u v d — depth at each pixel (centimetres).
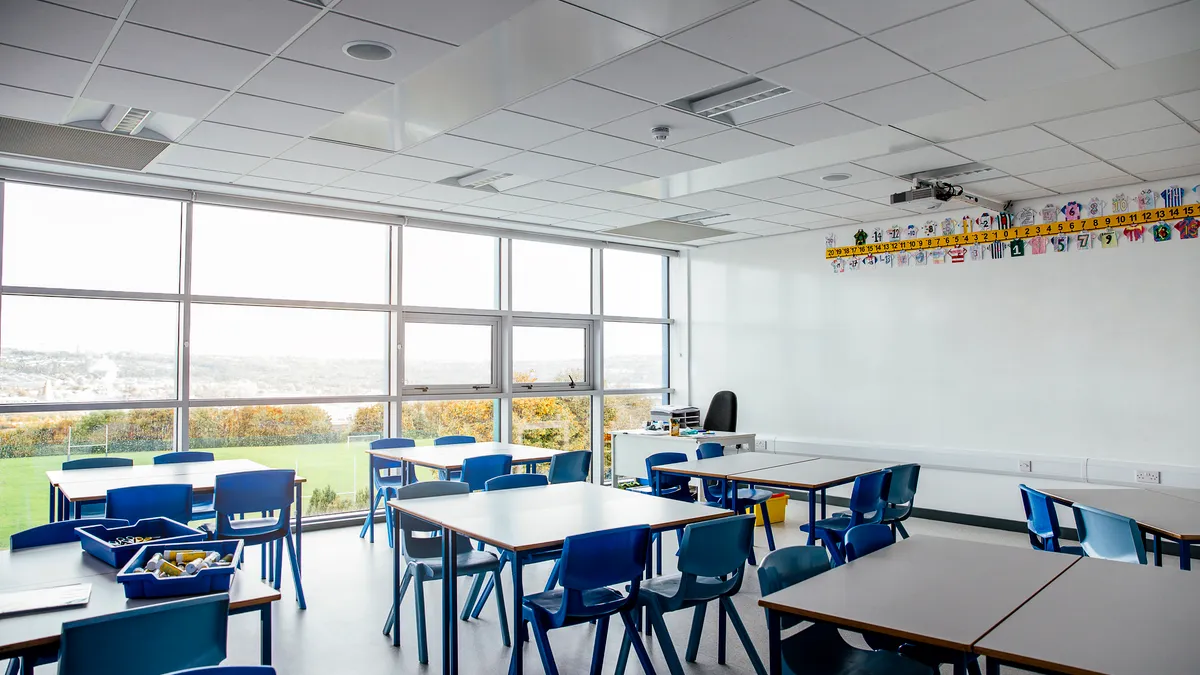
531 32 338
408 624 443
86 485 468
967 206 715
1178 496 440
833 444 805
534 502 407
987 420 705
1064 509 645
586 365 907
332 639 418
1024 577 271
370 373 736
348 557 596
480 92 412
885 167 574
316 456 701
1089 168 575
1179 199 603
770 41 346
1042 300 674
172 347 632
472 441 729
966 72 381
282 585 521
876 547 317
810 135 484
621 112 443
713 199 678
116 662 208
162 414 626
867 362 791
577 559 301
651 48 355
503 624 411
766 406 878
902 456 749
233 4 303
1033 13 318
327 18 316
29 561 294
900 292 768
